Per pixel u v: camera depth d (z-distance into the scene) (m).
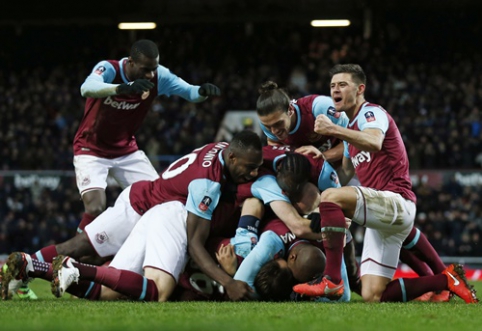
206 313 4.06
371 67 20.27
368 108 5.25
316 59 20.97
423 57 21.38
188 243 5.25
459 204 13.56
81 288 5.28
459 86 19.44
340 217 4.90
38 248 13.62
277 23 22.72
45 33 23.03
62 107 19.95
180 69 21.53
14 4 22.06
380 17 21.95
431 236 13.48
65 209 13.73
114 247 5.74
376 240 5.39
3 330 3.33
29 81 21.28
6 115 19.78
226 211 5.46
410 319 3.86
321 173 5.57
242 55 21.91
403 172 5.30
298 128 6.18
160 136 17.97
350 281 6.09
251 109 19.47
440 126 17.44
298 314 4.02
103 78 6.71
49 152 17.52
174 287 5.27
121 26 22.17
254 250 5.16
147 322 3.61
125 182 7.46
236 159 5.30
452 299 5.77
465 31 21.50
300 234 5.16
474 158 16.27
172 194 5.59
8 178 13.80
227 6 21.94
